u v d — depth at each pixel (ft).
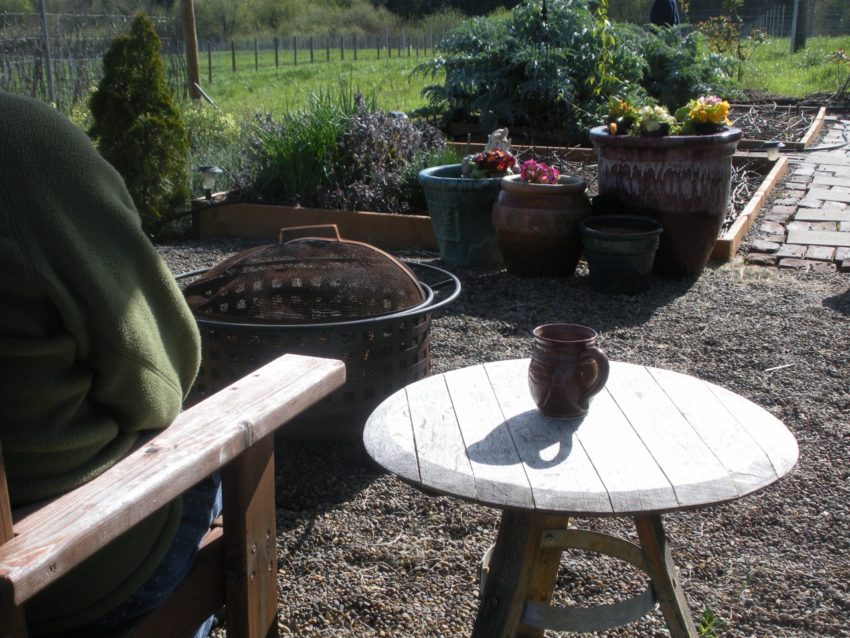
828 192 29.86
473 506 10.80
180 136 25.40
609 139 19.86
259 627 6.77
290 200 25.88
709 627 8.54
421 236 23.88
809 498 11.07
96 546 4.70
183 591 6.19
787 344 16.48
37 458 4.96
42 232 4.85
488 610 7.09
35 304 4.89
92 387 5.26
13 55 39.50
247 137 29.73
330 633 8.51
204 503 6.66
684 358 15.81
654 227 19.44
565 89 35.42
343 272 11.62
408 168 26.08
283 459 11.91
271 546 6.83
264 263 11.69
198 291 11.70
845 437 12.68
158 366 5.48
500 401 7.24
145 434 5.78
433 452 6.34
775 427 6.76
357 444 12.27
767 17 100.99
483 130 36.73
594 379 6.76
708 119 19.71
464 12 143.23
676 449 6.38
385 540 10.12
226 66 89.15
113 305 5.11
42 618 5.45
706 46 43.78
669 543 10.10
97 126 25.08
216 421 5.98
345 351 11.14
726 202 20.22
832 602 9.05
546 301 19.11
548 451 6.34
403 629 8.57
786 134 40.88
